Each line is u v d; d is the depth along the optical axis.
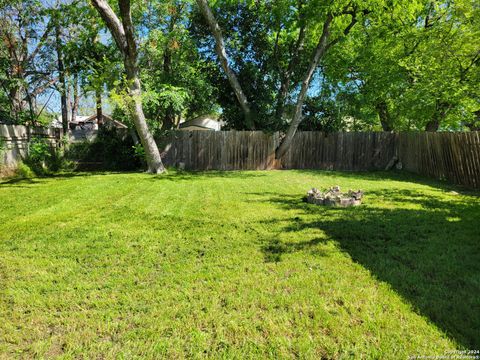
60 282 2.40
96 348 1.69
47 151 9.88
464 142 7.53
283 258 2.86
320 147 12.02
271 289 2.29
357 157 12.01
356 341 1.73
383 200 5.46
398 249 3.08
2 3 9.20
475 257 2.87
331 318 1.93
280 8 10.79
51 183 7.26
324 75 13.73
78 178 8.23
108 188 6.60
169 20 11.72
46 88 10.66
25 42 10.09
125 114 9.66
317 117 12.68
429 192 6.34
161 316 1.97
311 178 8.64
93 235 3.49
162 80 11.34
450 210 4.68
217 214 4.42
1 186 6.80
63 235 3.49
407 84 11.95
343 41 11.23
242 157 11.58
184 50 11.71
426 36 10.79
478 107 10.68
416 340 1.73
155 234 3.54
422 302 2.10
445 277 2.46
